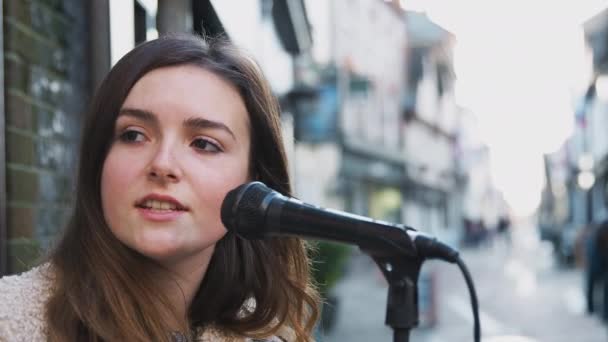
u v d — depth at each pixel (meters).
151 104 1.13
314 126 14.88
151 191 1.10
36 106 2.28
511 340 7.59
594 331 8.74
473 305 1.34
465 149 48.66
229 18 4.40
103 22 2.70
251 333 1.36
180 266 1.24
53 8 2.42
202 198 1.13
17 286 1.14
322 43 17.39
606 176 21.58
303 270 1.48
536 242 47.91
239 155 1.20
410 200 30.59
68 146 2.54
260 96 1.25
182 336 1.24
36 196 2.26
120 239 1.13
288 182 1.35
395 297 1.25
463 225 40.78
